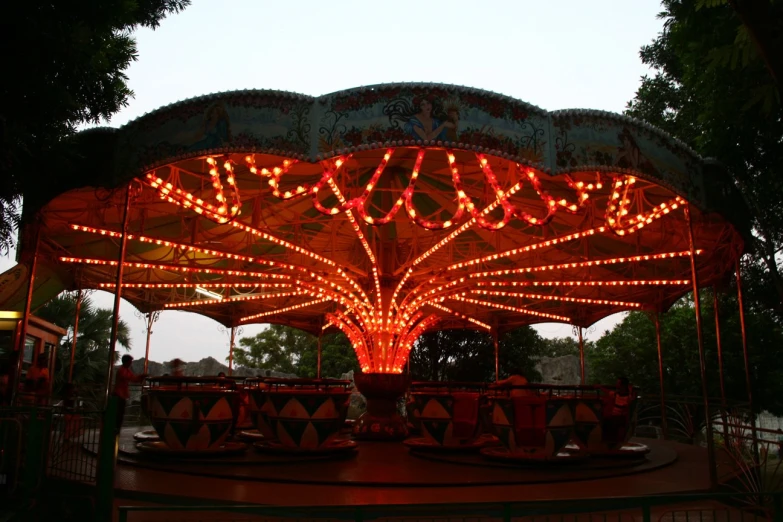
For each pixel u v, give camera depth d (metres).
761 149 12.55
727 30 9.59
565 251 16.47
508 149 8.43
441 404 11.57
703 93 11.20
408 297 16.17
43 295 17.23
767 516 7.25
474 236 17.73
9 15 6.34
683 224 13.09
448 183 14.02
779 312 18.17
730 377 25.31
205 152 8.63
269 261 14.49
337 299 16.44
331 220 14.37
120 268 9.09
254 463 9.82
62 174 9.47
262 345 44.06
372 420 14.55
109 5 7.25
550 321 23.55
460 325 25.50
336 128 8.29
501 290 18.75
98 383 25.45
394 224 16.30
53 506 7.30
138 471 9.32
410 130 8.18
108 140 9.56
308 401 10.60
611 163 9.03
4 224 7.12
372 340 15.78
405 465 10.15
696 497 5.06
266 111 8.50
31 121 7.03
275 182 10.10
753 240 12.30
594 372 31.61
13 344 16.02
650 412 26.11
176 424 10.13
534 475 9.22
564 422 10.16
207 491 7.78
